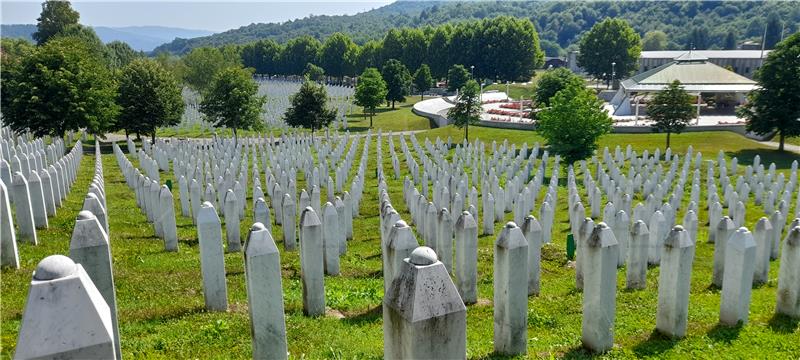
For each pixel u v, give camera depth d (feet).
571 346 34.55
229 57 359.87
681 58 243.40
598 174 119.65
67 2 303.27
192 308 37.83
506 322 32.04
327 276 52.42
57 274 14.96
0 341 29.50
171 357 29.30
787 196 86.22
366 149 145.38
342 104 298.76
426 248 19.17
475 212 69.10
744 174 123.85
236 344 31.53
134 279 44.57
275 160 117.80
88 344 14.87
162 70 174.70
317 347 31.94
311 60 499.10
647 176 112.37
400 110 287.48
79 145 132.46
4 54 270.26
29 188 56.39
